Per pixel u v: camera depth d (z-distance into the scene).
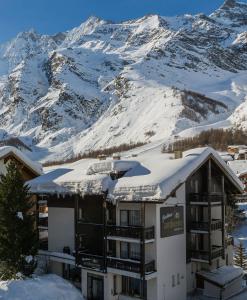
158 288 41.94
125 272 41.97
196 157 44.62
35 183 49.34
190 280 46.88
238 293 48.75
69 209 48.41
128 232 42.09
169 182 40.84
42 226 51.66
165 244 42.97
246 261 63.47
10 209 44.28
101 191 43.09
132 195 41.34
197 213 47.91
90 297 45.09
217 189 50.00
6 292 41.22
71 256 46.47
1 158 56.38
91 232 45.44
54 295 42.47
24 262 44.75
